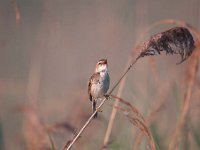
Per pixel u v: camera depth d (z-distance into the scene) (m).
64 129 12.57
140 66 16.72
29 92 15.88
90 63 28.44
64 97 19.80
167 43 9.48
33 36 33.59
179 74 13.59
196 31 11.41
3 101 18.66
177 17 33.12
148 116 12.05
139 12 18.52
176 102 12.49
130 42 22.58
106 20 23.73
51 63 25.95
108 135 12.12
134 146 11.22
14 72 28.67
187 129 12.30
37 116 13.55
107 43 22.58
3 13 33.16
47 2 21.44
